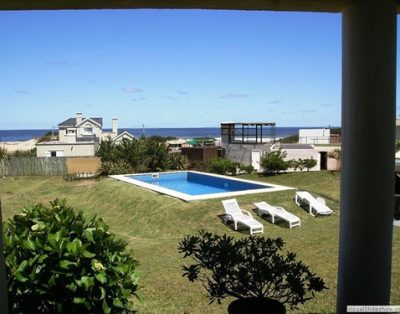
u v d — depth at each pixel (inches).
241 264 135.5
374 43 100.9
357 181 104.9
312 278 138.2
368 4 100.7
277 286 135.9
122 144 1007.0
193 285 244.5
